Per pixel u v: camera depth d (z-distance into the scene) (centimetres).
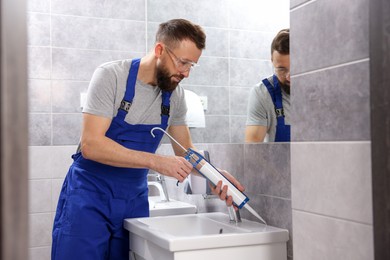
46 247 290
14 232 44
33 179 287
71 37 295
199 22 262
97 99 193
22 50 45
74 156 213
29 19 287
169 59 196
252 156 203
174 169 186
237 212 195
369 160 118
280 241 171
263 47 207
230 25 239
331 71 131
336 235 130
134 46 307
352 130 124
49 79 290
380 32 109
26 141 45
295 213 148
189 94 268
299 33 145
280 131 188
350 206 124
